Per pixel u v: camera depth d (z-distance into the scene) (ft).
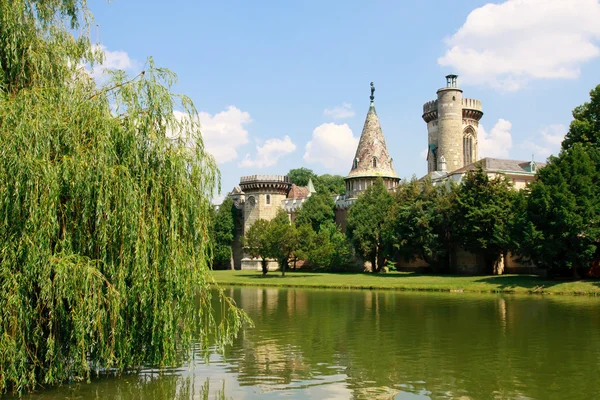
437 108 325.01
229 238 334.24
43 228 46.73
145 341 54.44
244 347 74.33
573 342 75.97
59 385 53.36
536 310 110.32
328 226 286.05
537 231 155.94
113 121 52.60
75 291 47.37
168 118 56.34
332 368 62.03
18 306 45.55
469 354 68.90
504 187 194.18
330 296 150.92
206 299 62.03
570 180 158.10
